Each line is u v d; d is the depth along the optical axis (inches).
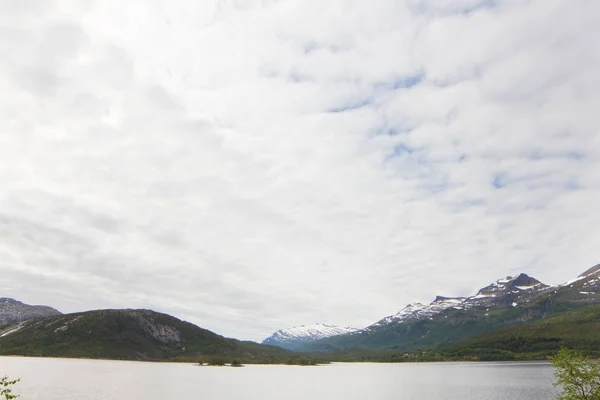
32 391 4763.8
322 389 6353.3
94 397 4542.3
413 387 6589.6
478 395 5349.4
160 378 7308.1
